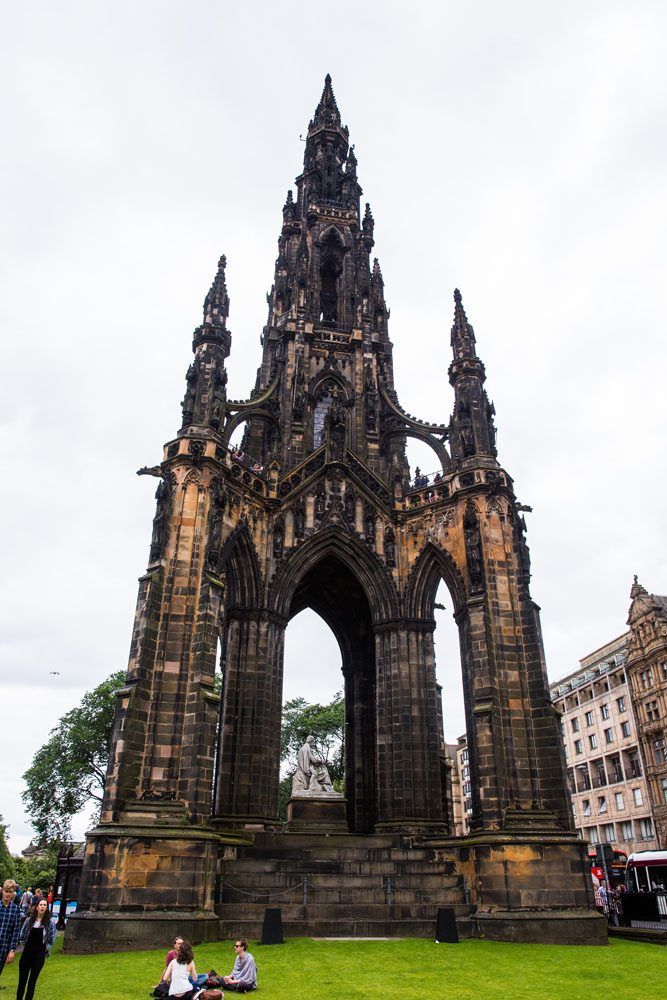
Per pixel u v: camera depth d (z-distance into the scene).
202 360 43.00
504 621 39.59
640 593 100.19
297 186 70.88
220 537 38.41
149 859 29.44
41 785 73.12
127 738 31.77
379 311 63.34
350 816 49.31
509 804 35.47
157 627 34.91
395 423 56.12
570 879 32.38
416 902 32.50
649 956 26.25
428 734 42.88
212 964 22.64
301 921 30.25
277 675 42.69
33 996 17.83
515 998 18.09
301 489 46.94
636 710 99.25
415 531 47.06
